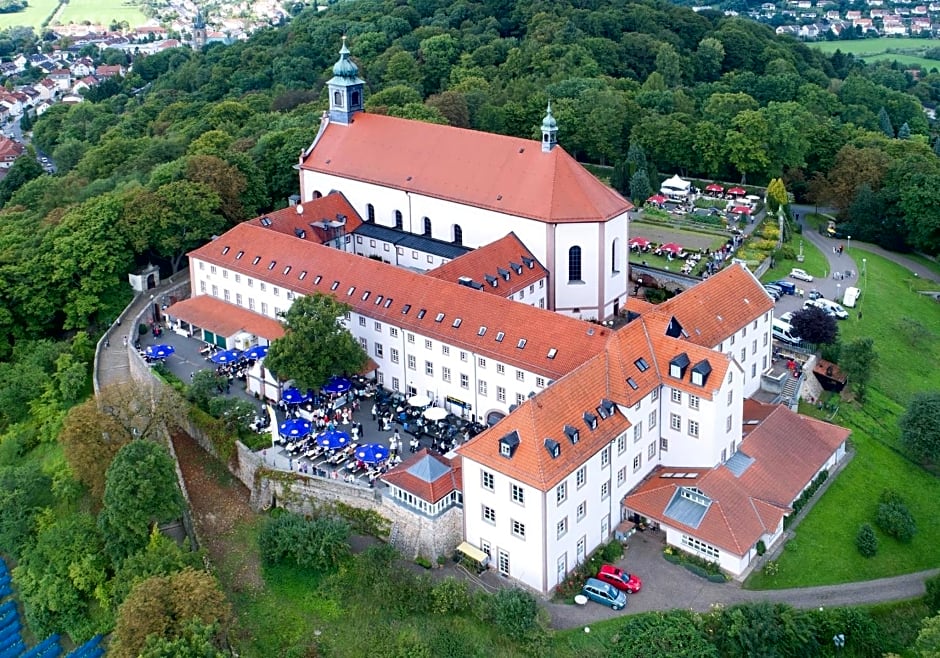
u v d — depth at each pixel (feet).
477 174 519.19
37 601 371.97
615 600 323.37
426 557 348.59
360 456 373.20
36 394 504.84
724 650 313.32
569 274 495.82
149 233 566.36
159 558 347.97
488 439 332.80
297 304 418.51
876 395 463.42
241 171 620.08
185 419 428.15
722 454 371.97
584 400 345.92
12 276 549.95
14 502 416.26
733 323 416.67
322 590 343.46
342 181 572.92
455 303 426.10
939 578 337.72
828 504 381.60
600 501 347.97
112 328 526.57
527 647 308.19
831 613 325.62
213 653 304.50
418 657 307.58
